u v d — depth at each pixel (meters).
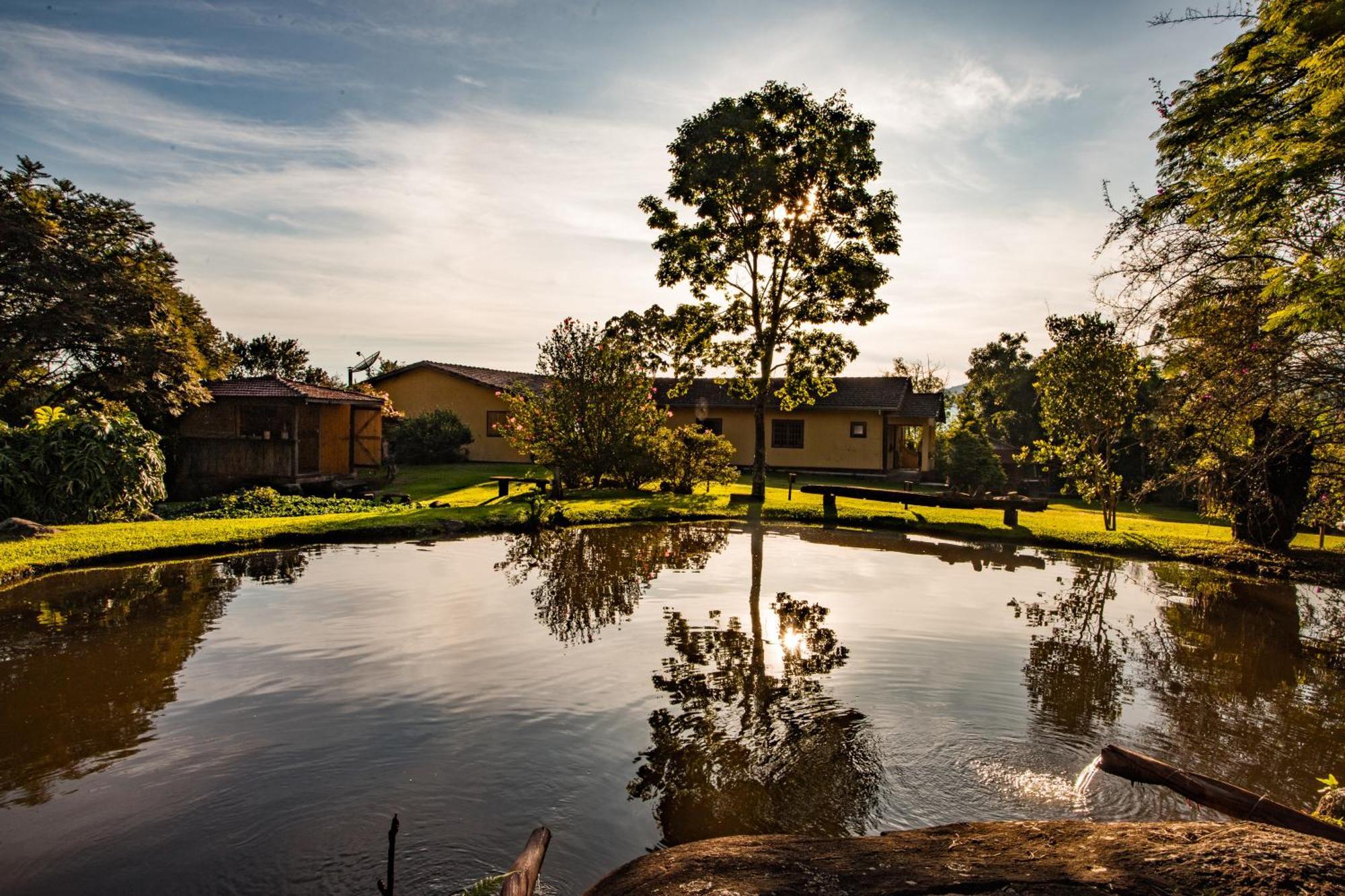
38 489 14.61
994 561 13.99
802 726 5.83
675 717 5.95
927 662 7.57
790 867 2.43
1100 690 6.93
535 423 23.31
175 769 4.94
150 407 20.77
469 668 7.02
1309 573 12.70
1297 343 10.48
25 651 7.44
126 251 21.47
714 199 21.66
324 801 4.54
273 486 20.39
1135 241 10.48
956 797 4.78
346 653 7.44
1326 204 8.86
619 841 4.17
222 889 3.69
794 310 22.75
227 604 9.39
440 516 16.33
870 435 32.31
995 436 44.19
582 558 13.12
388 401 27.67
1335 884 2.11
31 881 3.73
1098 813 4.61
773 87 21.17
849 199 21.42
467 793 4.66
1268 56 7.92
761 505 20.56
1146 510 27.30
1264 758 5.52
